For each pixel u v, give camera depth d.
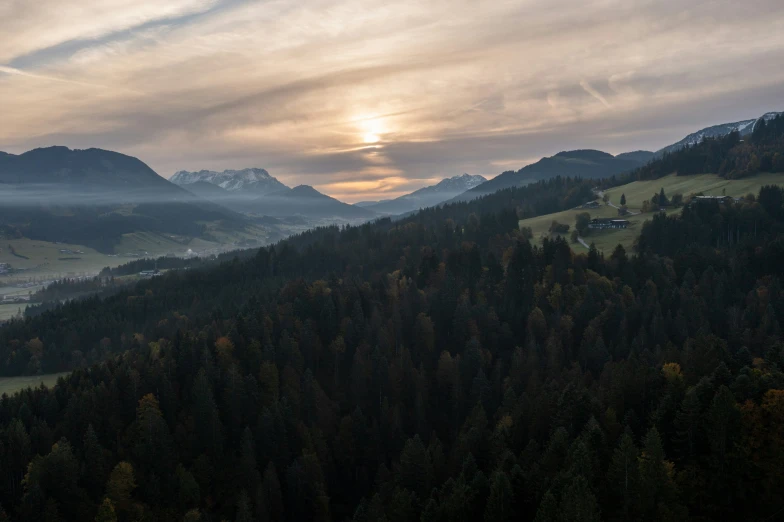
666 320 149.00
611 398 99.44
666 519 69.81
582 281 183.38
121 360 150.75
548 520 67.38
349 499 115.88
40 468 101.25
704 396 83.88
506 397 119.69
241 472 109.25
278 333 155.50
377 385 136.62
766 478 71.94
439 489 97.38
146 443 111.19
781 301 149.25
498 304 173.38
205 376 124.56
